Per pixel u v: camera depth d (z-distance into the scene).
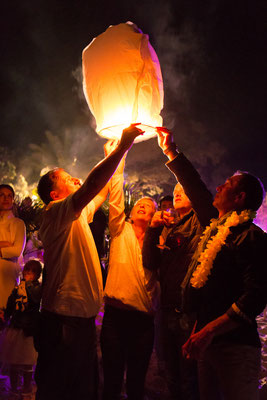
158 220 2.94
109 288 3.03
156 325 4.04
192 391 2.76
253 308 2.16
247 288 2.21
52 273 2.56
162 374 4.02
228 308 2.33
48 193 2.78
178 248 2.91
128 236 3.12
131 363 3.02
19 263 4.78
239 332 2.26
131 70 2.54
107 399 2.96
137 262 3.05
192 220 2.98
